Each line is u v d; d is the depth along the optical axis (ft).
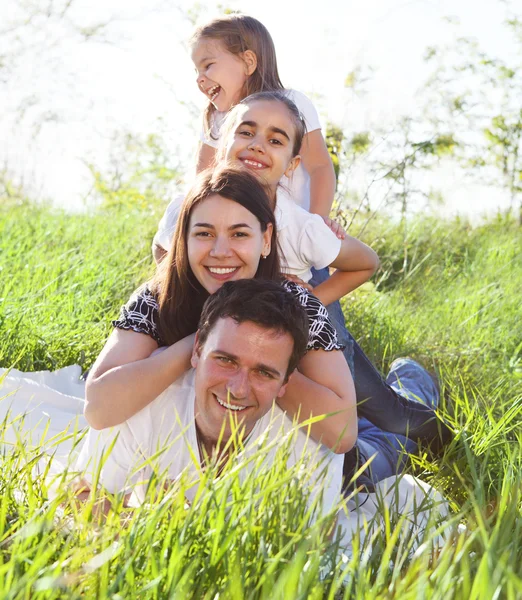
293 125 11.04
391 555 6.84
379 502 7.82
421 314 18.17
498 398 13.17
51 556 5.95
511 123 32.96
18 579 5.30
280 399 8.27
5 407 11.14
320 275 11.89
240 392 7.48
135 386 7.93
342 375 8.48
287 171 11.39
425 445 11.20
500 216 31.96
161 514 5.91
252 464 7.59
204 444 8.07
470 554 6.56
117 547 5.86
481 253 25.95
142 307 8.82
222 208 8.61
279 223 10.52
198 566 5.76
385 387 11.23
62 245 20.29
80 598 5.17
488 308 18.80
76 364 13.30
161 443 8.05
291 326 7.53
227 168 8.86
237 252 8.63
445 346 16.02
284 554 5.86
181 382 8.20
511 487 7.71
